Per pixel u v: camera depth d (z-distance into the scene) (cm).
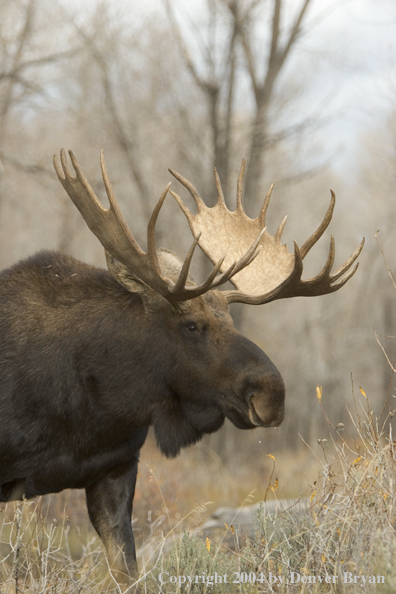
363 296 9888
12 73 5128
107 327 1473
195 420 1471
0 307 1512
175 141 6338
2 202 6191
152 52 6538
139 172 6588
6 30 5206
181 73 6419
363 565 1165
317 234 1534
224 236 1731
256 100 5753
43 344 1470
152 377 1466
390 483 1291
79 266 1588
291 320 9325
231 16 5662
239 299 1531
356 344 9444
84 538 2008
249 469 4769
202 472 3719
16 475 1478
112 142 6656
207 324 1437
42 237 7694
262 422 1369
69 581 1409
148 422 1494
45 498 2208
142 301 1480
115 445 1516
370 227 10056
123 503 1552
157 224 6731
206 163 6344
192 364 1438
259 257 1698
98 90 6612
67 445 1476
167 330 1453
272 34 5656
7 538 1783
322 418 8644
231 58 5753
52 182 5503
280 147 6469
